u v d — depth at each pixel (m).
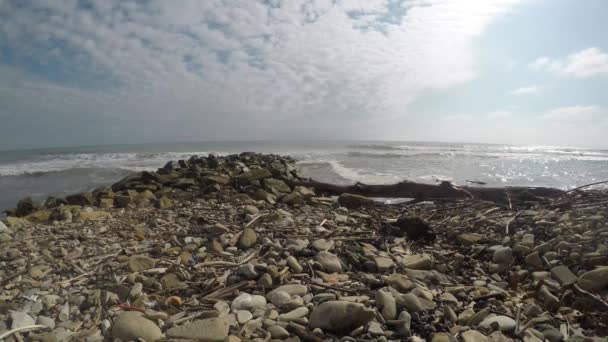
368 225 6.07
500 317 2.90
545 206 6.82
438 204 8.18
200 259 4.23
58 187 14.63
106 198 8.80
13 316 2.71
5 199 12.41
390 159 23.67
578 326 2.85
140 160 26.64
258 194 8.83
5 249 4.49
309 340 2.58
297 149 40.41
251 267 3.69
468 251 4.75
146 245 4.76
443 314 3.00
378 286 3.51
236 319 2.85
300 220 6.28
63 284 3.45
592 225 4.90
